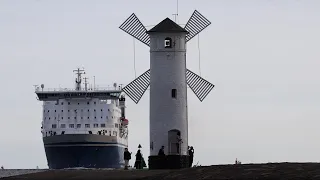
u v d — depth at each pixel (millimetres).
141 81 86312
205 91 86938
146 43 87500
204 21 89562
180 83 82562
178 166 81188
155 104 82500
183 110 82500
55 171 68000
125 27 88375
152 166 81750
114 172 64500
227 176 52219
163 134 82062
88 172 64938
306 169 51844
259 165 55031
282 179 49375
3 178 63688
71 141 168375
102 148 170625
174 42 82438
